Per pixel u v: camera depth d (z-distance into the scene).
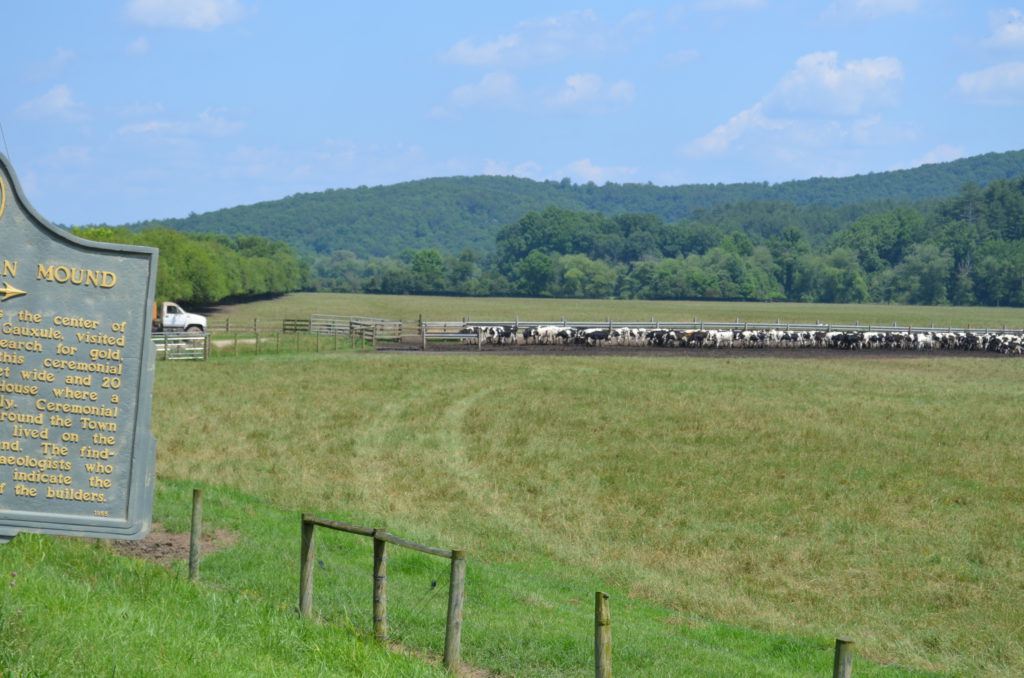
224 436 26.19
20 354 9.19
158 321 59.72
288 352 52.31
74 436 9.27
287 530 16.69
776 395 38.00
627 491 22.12
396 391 36.75
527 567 16.27
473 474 23.31
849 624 14.49
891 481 23.55
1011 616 14.92
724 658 11.96
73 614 8.96
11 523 9.09
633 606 14.53
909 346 62.66
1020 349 62.69
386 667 9.15
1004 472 24.70
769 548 18.05
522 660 10.88
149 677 7.82
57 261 9.23
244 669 8.50
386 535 10.16
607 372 44.72
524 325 60.47
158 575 11.72
